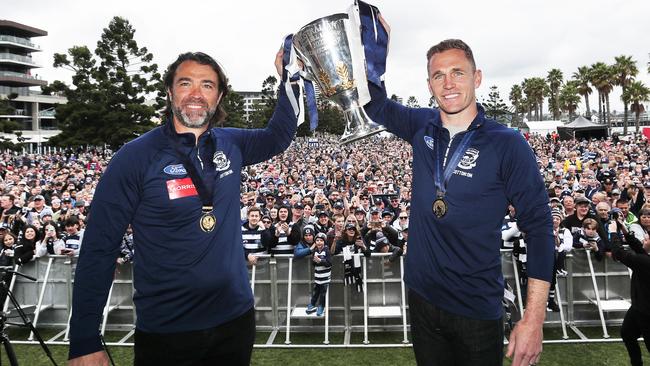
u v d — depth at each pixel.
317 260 5.84
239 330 1.99
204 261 1.87
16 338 5.77
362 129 2.18
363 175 17.66
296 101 2.27
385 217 7.66
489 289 1.89
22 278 6.07
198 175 1.91
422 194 1.98
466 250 1.85
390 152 38.62
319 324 6.09
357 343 5.61
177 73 1.97
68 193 11.66
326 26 2.22
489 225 1.85
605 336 5.46
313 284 6.03
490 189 1.85
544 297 1.76
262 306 6.07
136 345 1.95
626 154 21.86
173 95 1.96
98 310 1.83
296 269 6.06
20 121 69.50
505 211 1.88
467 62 1.94
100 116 37.56
